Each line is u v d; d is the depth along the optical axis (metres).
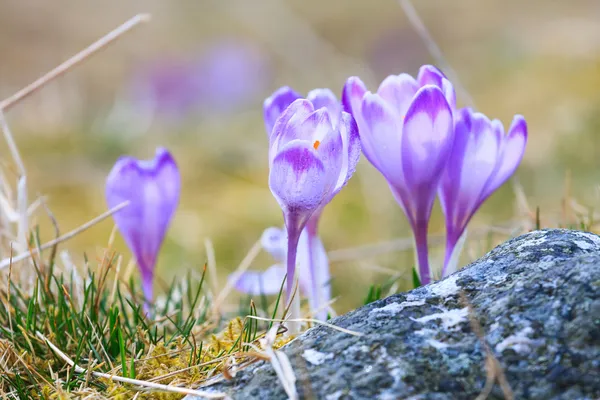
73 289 0.98
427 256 0.91
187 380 0.88
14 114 2.38
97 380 0.90
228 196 1.70
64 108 2.37
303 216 0.88
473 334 0.84
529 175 1.51
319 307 0.94
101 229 1.51
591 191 1.33
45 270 0.99
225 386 0.86
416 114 0.89
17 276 0.98
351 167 0.88
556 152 1.55
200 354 0.90
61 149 2.00
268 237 0.99
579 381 0.83
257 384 0.85
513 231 1.04
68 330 0.93
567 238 0.87
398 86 0.91
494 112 2.01
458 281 0.86
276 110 0.92
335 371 0.84
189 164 1.92
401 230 1.38
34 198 1.63
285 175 0.87
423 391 0.83
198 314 0.98
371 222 1.44
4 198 1.01
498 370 0.83
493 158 0.91
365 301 0.95
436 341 0.85
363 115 0.90
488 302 0.85
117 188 0.97
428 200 0.91
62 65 1.01
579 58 2.21
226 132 2.18
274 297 1.06
